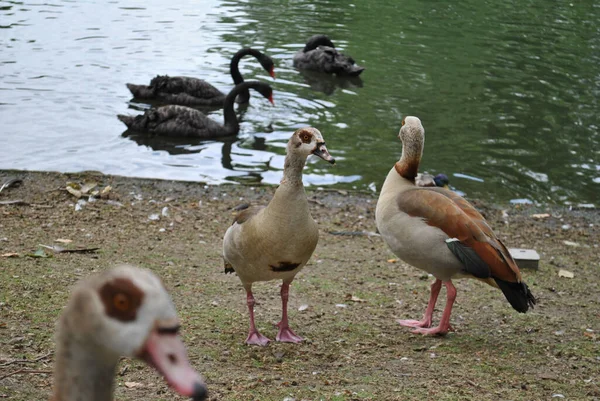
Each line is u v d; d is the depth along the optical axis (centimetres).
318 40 1939
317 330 678
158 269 810
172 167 1233
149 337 215
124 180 1142
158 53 1897
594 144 1416
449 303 677
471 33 2200
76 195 1055
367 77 1791
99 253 844
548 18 2403
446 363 606
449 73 1817
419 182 1120
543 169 1296
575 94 1688
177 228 971
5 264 767
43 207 1007
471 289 834
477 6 2562
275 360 593
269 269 610
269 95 1534
